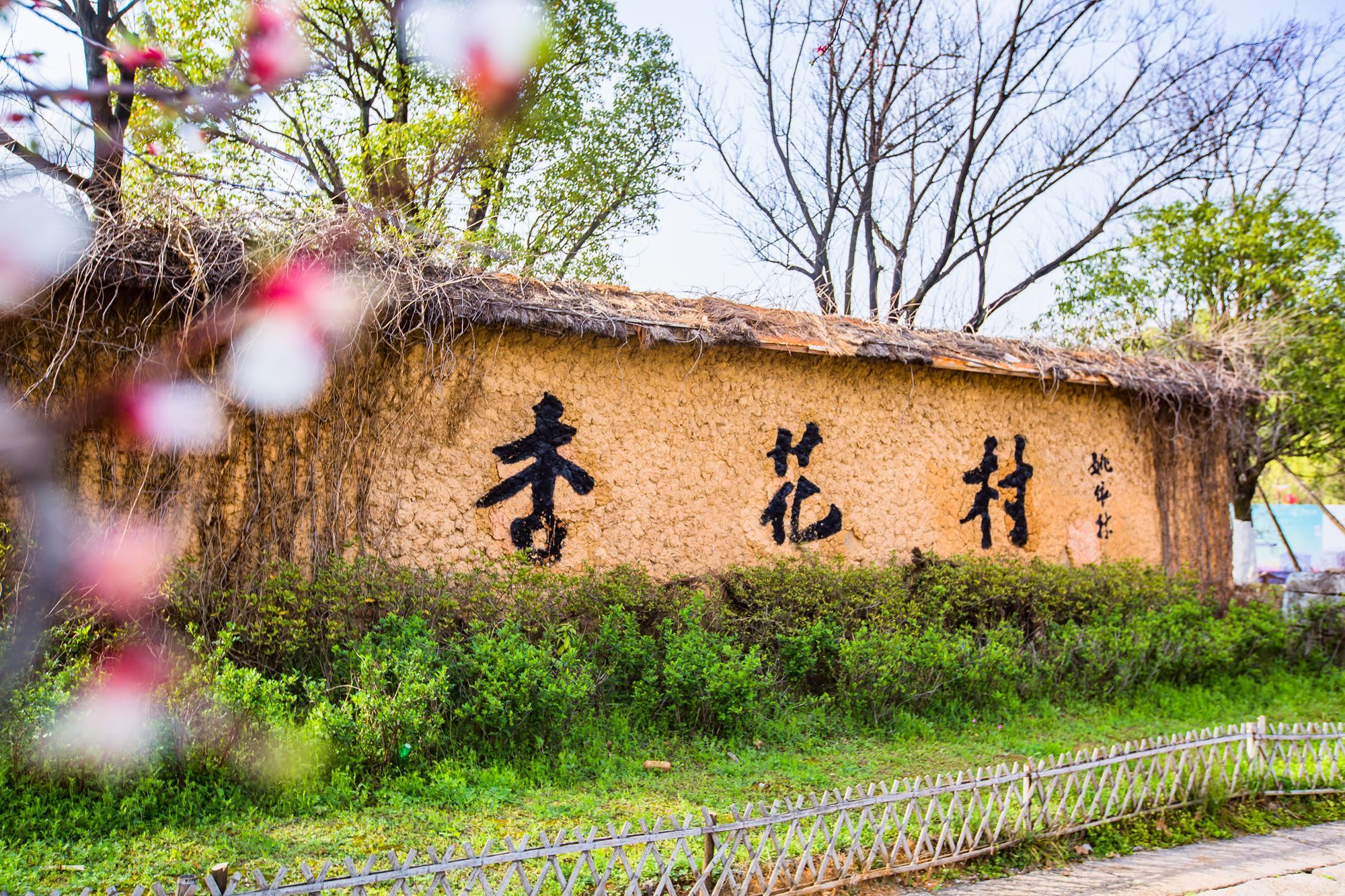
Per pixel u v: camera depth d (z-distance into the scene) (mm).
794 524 9375
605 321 8070
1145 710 8727
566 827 5250
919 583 9422
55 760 4980
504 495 7934
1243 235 14117
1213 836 5980
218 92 4738
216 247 6562
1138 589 10297
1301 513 22078
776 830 5336
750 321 9016
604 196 14898
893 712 7742
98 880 4289
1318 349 13664
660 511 8664
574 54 13242
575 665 6938
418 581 7391
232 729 5309
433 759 5930
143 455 6633
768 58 19250
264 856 4652
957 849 5188
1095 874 5234
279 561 6965
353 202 7160
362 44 12688
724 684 6887
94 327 6496
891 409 10039
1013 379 10891
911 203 19375
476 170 13266
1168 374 11961
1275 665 10492
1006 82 18406
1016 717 8164
